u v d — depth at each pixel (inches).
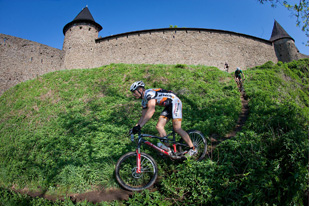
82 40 916.6
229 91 351.6
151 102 118.4
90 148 189.0
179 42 896.9
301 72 629.6
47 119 315.6
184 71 472.4
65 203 123.0
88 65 888.3
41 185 153.3
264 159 117.6
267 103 259.1
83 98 382.6
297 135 123.9
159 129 125.4
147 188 120.0
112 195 124.6
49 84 469.1
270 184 100.7
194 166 123.9
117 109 304.0
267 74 490.0
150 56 867.4
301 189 99.6
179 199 113.3
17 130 290.0
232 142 143.8
